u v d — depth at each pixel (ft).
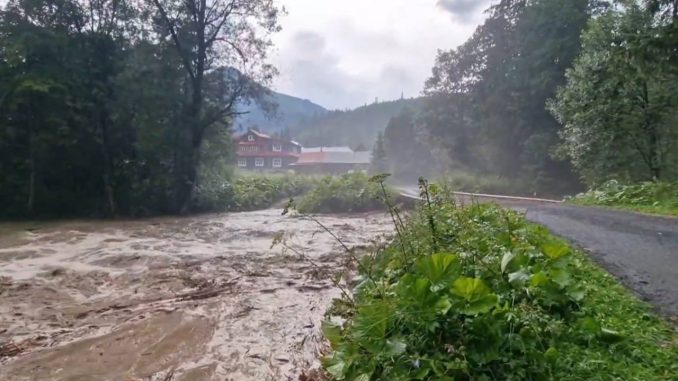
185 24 72.33
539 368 8.02
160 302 21.61
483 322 8.63
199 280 26.13
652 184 40.37
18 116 64.75
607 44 50.96
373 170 197.47
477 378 8.04
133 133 72.54
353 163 236.02
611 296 11.89
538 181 91.61
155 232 49.47
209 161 84.79
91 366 14.34
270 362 14.30
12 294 23.34
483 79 113.70
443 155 131.44
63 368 14.21
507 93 101.45
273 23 77.92
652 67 39.58
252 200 89.35
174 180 75.51
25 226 55.77
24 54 62.03
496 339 8.43
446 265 10.37
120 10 69.62
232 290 23.53
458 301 9.13
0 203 65.21
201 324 18.17
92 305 21.34
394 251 16.17
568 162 85.81
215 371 13.78
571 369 8.05
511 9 105.09
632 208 35.24
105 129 70.13
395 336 9.11
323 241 39.65
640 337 9.30
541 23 91.30
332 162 233.96
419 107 157.69
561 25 88.02
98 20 69.77
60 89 63.41
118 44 70.54
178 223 59.06
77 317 19.51
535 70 92.22
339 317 12.92
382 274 14.57
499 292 11.00
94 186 73.36
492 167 110.42
